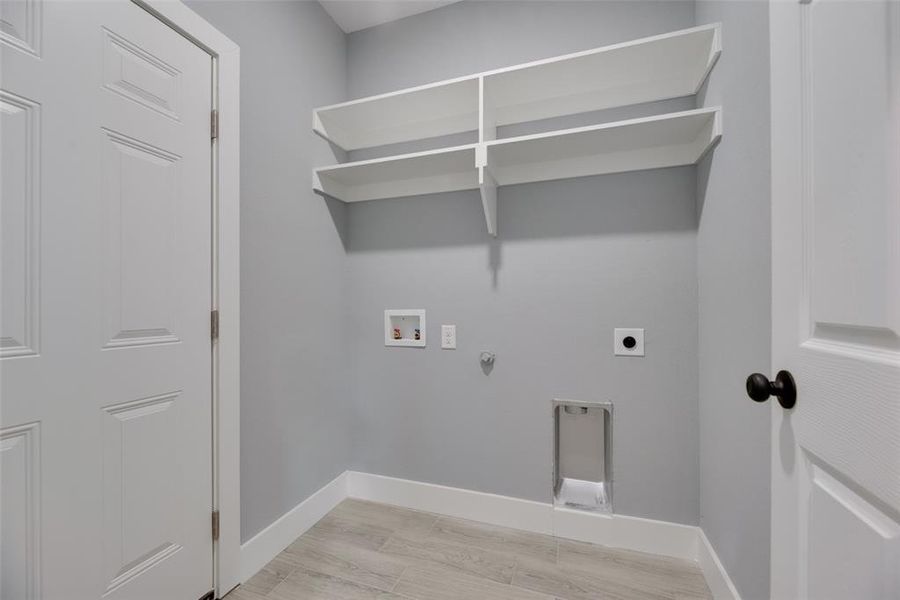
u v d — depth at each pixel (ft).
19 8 2.67
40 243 2.76
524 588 4.27
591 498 5.37
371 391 6.39
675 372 4.89
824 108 1.91
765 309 3.03
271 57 4.95
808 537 2.02
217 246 4.11
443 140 5.99
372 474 6.34
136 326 3.38
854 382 1.67
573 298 5.32
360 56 6.46
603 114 5.19
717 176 4.08
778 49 2.33
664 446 4.93
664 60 4.57
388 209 6.31
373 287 6.38
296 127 5.40
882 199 1.53
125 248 3.29
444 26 5.99
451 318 5.94
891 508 1.46
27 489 2.70
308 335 5.60
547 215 5.45
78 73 2.97
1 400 2.58
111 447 3.19
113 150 3.21
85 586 3.00
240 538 4.38
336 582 4.38
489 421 5.73
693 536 4.78
